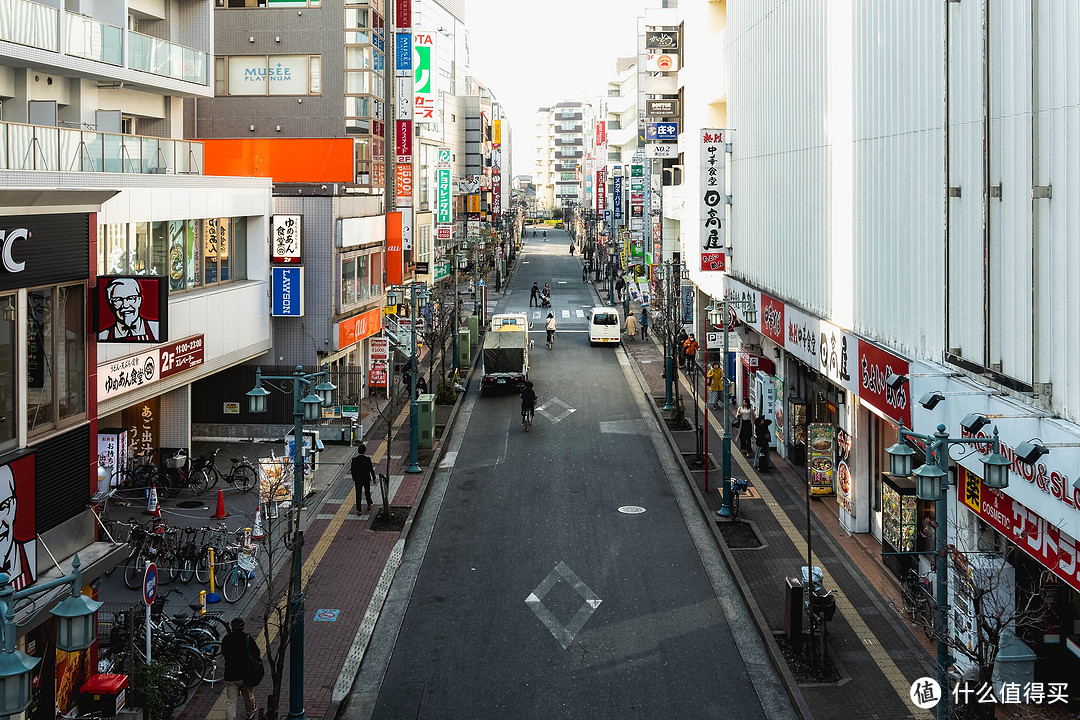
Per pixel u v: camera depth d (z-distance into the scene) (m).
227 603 19.88
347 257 36.47
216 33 45.16
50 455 14.24
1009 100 14.21
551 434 35.16
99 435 25.58
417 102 56.69
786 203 28.31
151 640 16.30
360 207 38.59
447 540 23.81
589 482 28.81
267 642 14.48
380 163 47.62
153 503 24.73
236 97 45.25
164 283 15.71
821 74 24.53
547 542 23.55
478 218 94.62
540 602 19.91
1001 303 14.73
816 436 26.33
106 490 25.17
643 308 59.69
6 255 13.23
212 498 26.95
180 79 31.95
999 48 14.55
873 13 20.55
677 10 67.25
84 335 15.34
